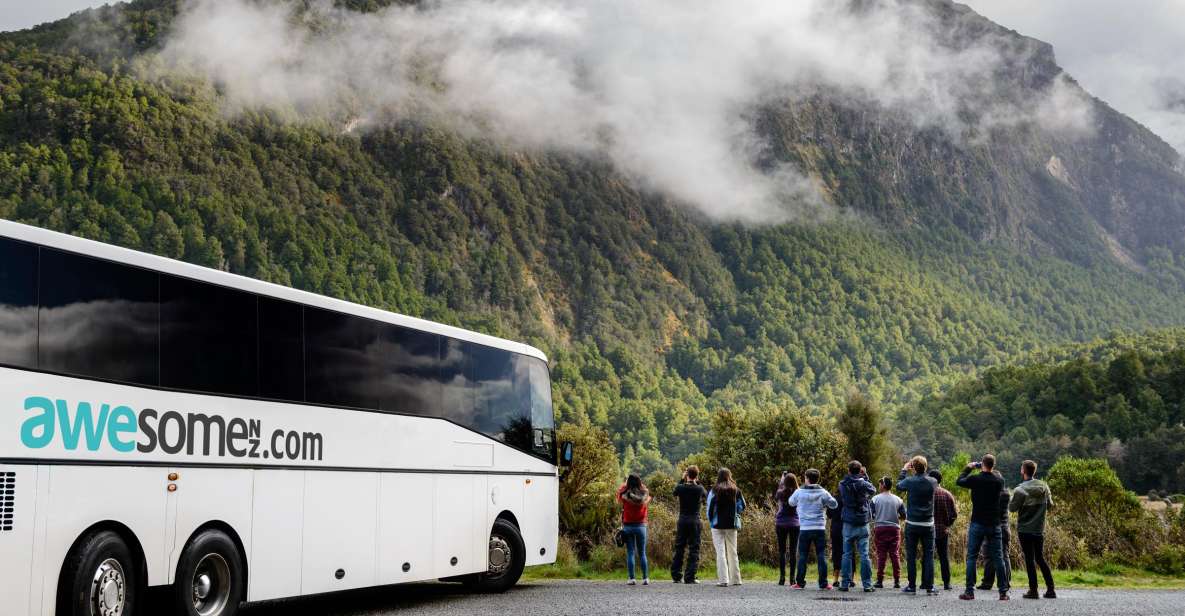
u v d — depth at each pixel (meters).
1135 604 13.48
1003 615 11.89
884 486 15.62
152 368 9.20
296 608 13.12
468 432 14.22
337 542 11.51
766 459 28.09
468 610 12.41
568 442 16.58
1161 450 154.50
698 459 30.03
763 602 13.28
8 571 7.70
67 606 8.17
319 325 11.50
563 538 21.06
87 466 8.43
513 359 15.59
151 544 9.06
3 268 7.92
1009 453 168.75
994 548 14.27
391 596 14.66
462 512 13.95
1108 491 26.67
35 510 7.94
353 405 11.93
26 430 7.92
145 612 9.56
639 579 17.91
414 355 13.20
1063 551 21.27
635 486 16.66
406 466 12.80
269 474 10.56
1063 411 191.62
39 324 8.13
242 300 10.40
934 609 12.56
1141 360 196.88
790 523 16.23
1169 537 21.73
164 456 9.26
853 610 12.31
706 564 20.08
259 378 10.52
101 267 8.77
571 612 12.05
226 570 9.91
